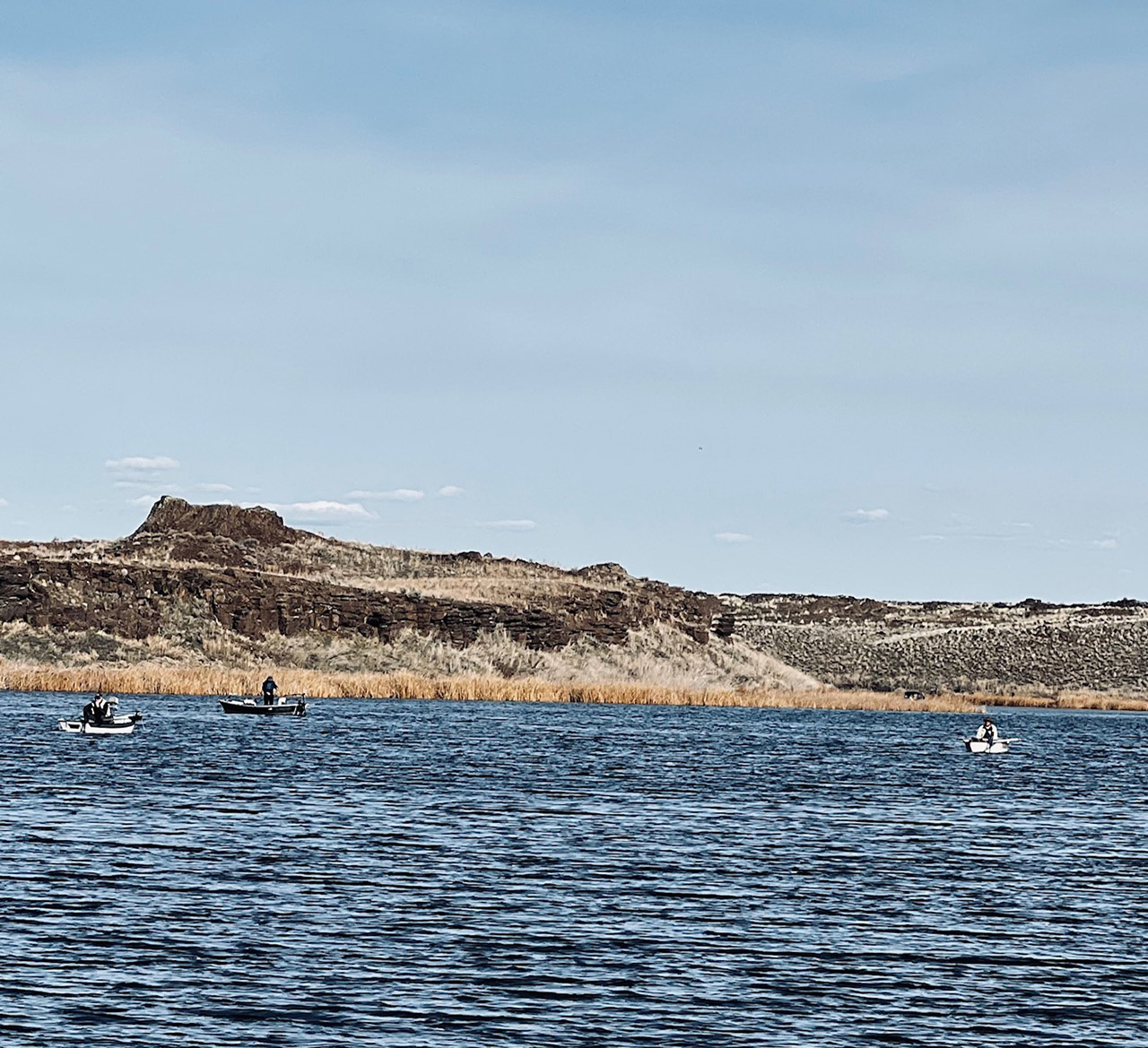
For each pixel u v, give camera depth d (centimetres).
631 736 19950
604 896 7844
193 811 10744
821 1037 5469
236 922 7006
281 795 11875
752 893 8019
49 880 7819
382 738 18175
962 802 12788
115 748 15825
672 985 6084
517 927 7038
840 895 8031
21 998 5681
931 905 7788
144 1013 5544
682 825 10725
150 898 7456
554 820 10775
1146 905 7931
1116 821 11675
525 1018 5594
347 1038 5328
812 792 13262
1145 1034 5584
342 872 8344
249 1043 5253
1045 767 17062
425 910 7369
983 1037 5516
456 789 12675
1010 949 6825
